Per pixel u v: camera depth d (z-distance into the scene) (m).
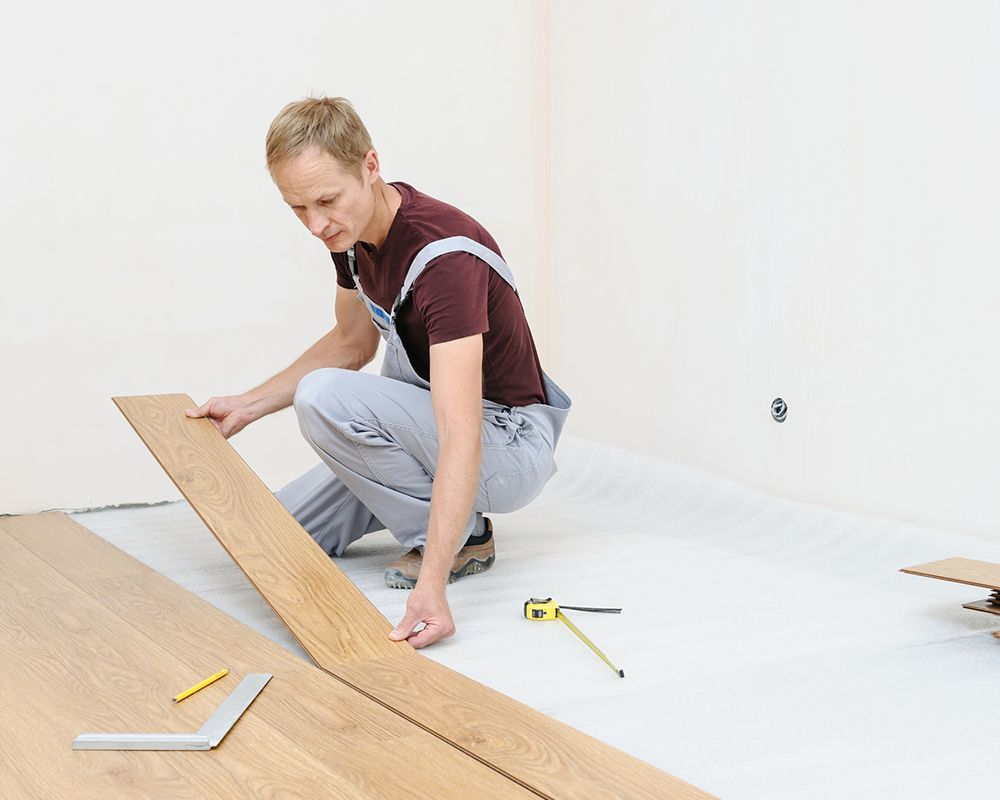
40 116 3.52
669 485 3.51
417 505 2.50
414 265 2.23
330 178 2.08
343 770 1.45
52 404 3.62
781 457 3.35
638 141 3.86
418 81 4.11
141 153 3.67
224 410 2.77
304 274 3.97
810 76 3.13
